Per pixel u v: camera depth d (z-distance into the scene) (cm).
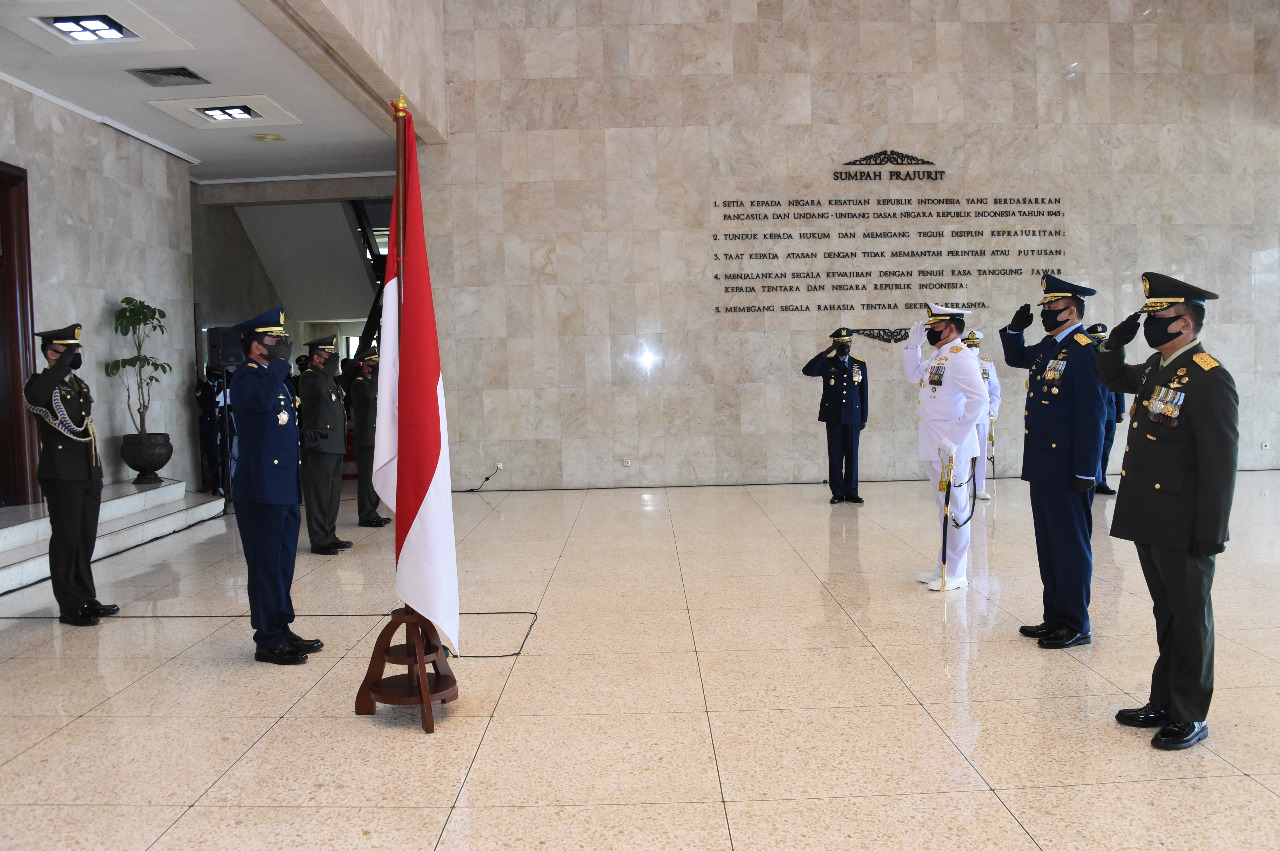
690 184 1114
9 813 305
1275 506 888
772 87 1112
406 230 400
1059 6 1120
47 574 675
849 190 1120
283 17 671
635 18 1106
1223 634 482
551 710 394
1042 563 484
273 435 463
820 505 960
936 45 1116
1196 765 327
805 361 1124
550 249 1116
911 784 316
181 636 516
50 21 678
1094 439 450
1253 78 1138
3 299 810
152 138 1010
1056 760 333
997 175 1125
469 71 1106
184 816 301
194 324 1124
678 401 1125
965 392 566
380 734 370
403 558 385
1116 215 1134
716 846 277
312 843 282
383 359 407
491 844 280
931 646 473
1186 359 348
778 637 495
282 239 1535
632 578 642
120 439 959
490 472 1129
